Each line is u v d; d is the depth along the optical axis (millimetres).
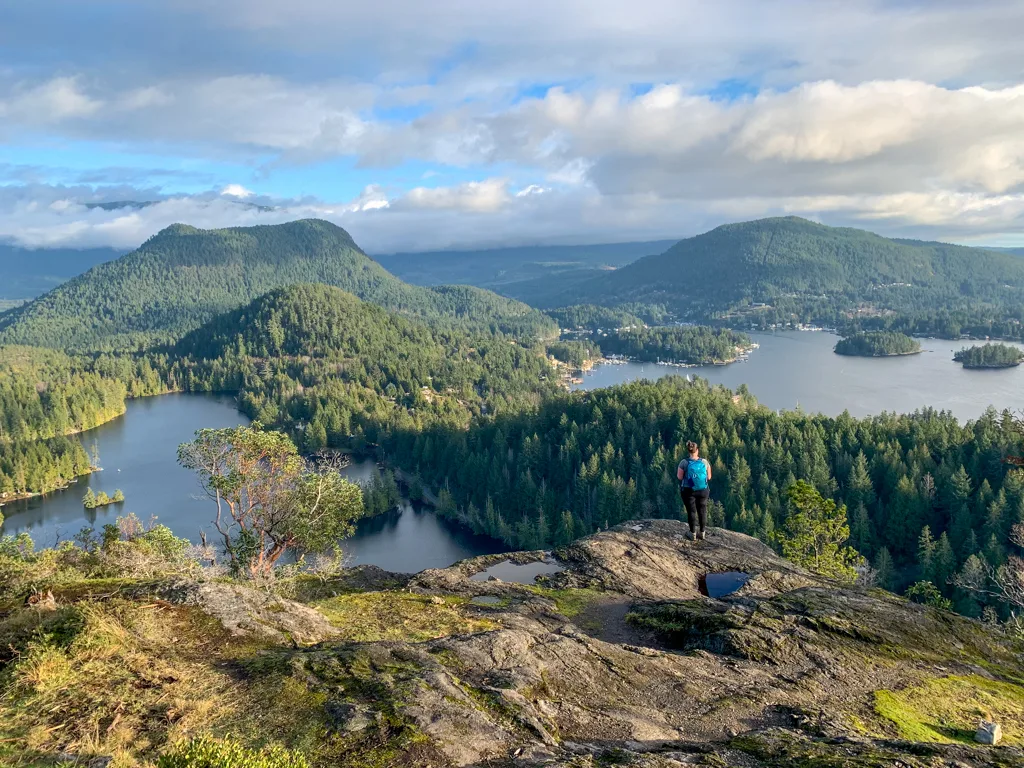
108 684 8297
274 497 26047
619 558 17125
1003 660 12992
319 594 15992
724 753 8117
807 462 96062
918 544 81062
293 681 8734
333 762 7199
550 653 10812
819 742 8516
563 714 9117
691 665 11156
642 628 13273
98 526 98062
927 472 91438
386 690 8633
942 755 8156
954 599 66875
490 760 7520
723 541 18562
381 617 12516
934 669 11945
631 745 8414
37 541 90375
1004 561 67312
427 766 7242
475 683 9344
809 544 34031
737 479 93938
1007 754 8430
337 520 26359
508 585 15398
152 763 6926
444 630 12008
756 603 13734
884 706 10320
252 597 11391
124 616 9812
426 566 91500
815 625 12750
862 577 46375
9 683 8141
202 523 97438
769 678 10930
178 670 8906
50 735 7305
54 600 10336
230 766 6344
